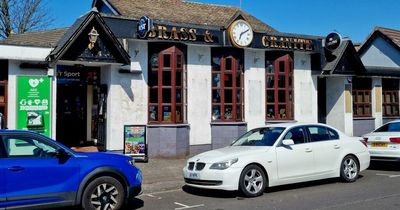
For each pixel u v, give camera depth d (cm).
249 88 1641
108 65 1398
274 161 930
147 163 1349
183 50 1506
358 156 1080
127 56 1337
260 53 1669
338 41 1745
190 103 1527
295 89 1752
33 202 687
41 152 719
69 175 719
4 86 1229
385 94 2120
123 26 1369
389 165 1383
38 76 1259
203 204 847
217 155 920
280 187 1012
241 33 1545
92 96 1543
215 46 1552
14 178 675
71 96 1512
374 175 1184
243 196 904
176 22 1557
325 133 1055
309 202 834
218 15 1883
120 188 764
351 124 1925
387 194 901
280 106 1709
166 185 1045
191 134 1526
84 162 738
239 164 886
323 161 1012
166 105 1468
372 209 760
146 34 1356
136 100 1432
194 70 1538
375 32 2350
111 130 1389
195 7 1931
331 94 1953
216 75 1584
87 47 1278
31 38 1549
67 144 1498
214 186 886
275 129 1016
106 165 752
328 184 1041
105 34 1296
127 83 1418
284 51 1706
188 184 939
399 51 2245
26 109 1245
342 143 1061
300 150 976
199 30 1480
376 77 2023
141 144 1357
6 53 1204
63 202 712
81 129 1532
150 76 1461
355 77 1977
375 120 2042
